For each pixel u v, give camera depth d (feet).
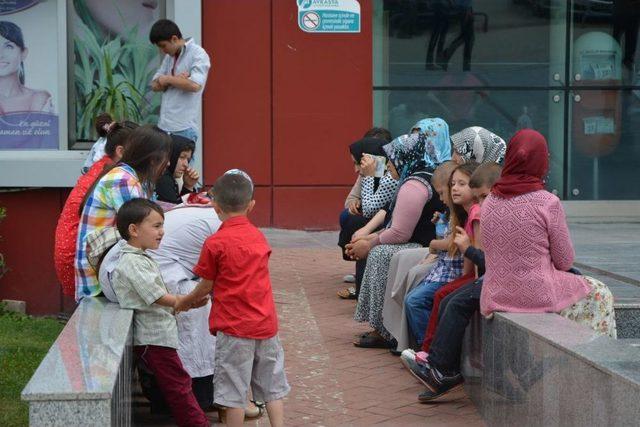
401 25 48.29
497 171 23.21
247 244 19.99
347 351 28.53
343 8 46.06
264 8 45.80
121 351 16.46
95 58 40.96
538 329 18.52
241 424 20.03
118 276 19.69
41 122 40.34
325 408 23.52
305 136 46.32
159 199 25.58
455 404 23.89
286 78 46.06
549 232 20.53
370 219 31.24
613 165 50.16
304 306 33.53
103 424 14.05
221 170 46.11
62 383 14.46
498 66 49.11
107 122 32.86
